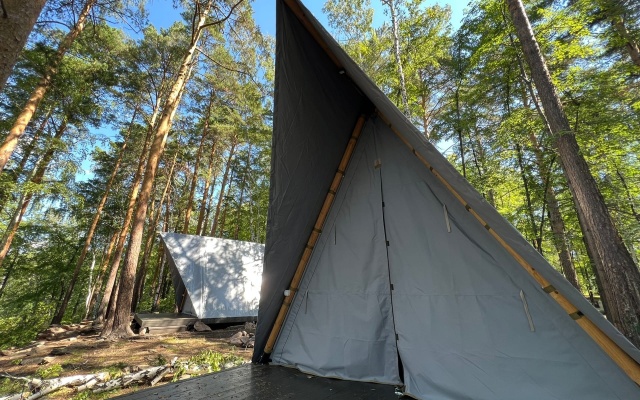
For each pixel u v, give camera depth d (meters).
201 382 2.40
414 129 1.99
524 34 5.21
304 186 2.85
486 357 1.94
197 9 8.30
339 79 2.73
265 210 18.12
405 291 2.46
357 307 2.70
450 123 9.46
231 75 10.26
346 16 10.38
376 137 3.01
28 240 12.20
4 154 5.73
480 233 2.15
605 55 7.86
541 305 1.83
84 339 6.55
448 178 1.95
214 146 14.83
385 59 10.16
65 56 8.16
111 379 3.54
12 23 1.83
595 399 1.55
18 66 7.28
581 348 1.66
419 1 8.71
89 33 8.90
